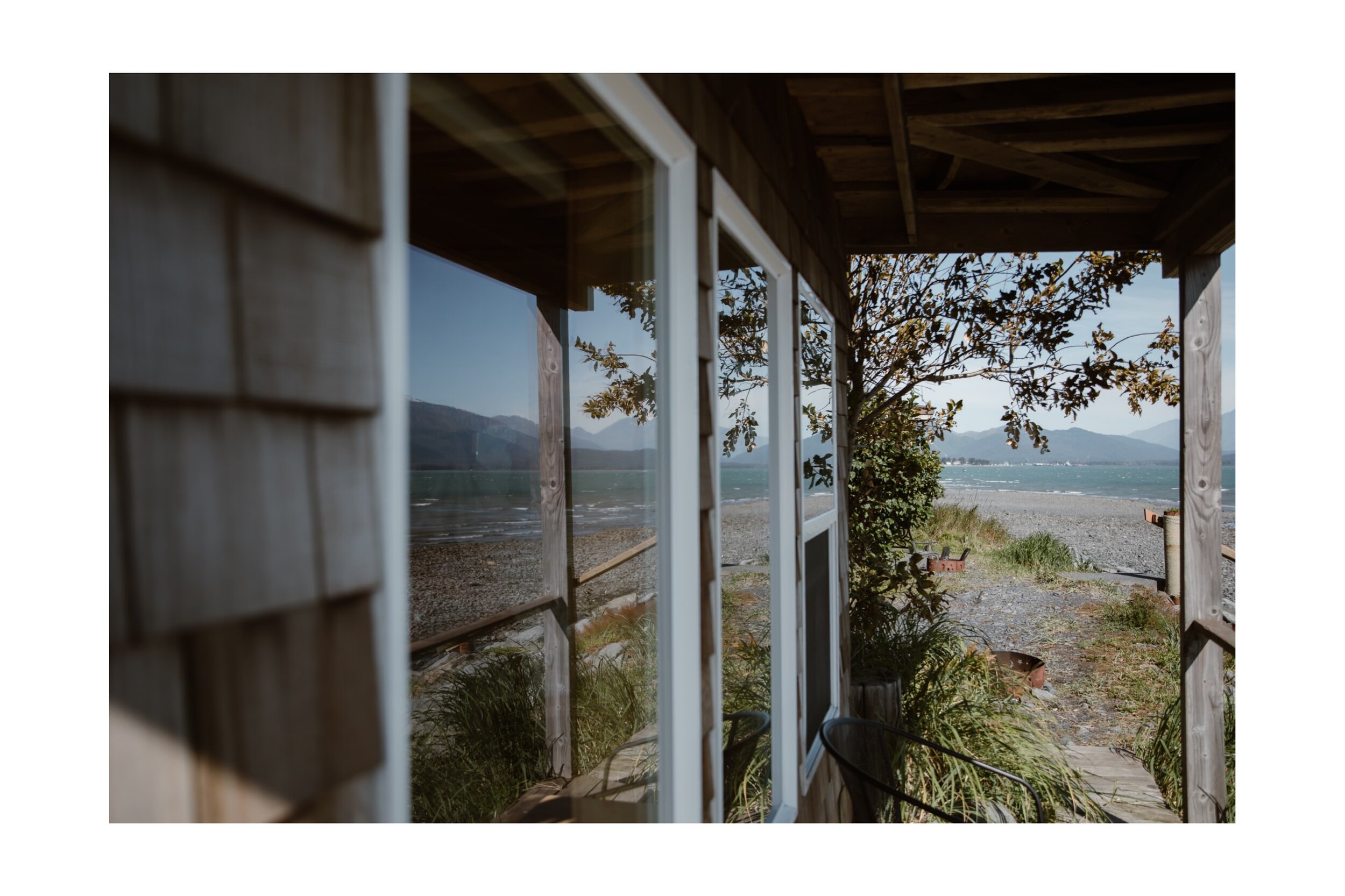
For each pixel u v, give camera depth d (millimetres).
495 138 1143
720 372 1852
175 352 555
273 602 596
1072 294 6520
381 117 708
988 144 2914
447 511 3518
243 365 586
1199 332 3402
